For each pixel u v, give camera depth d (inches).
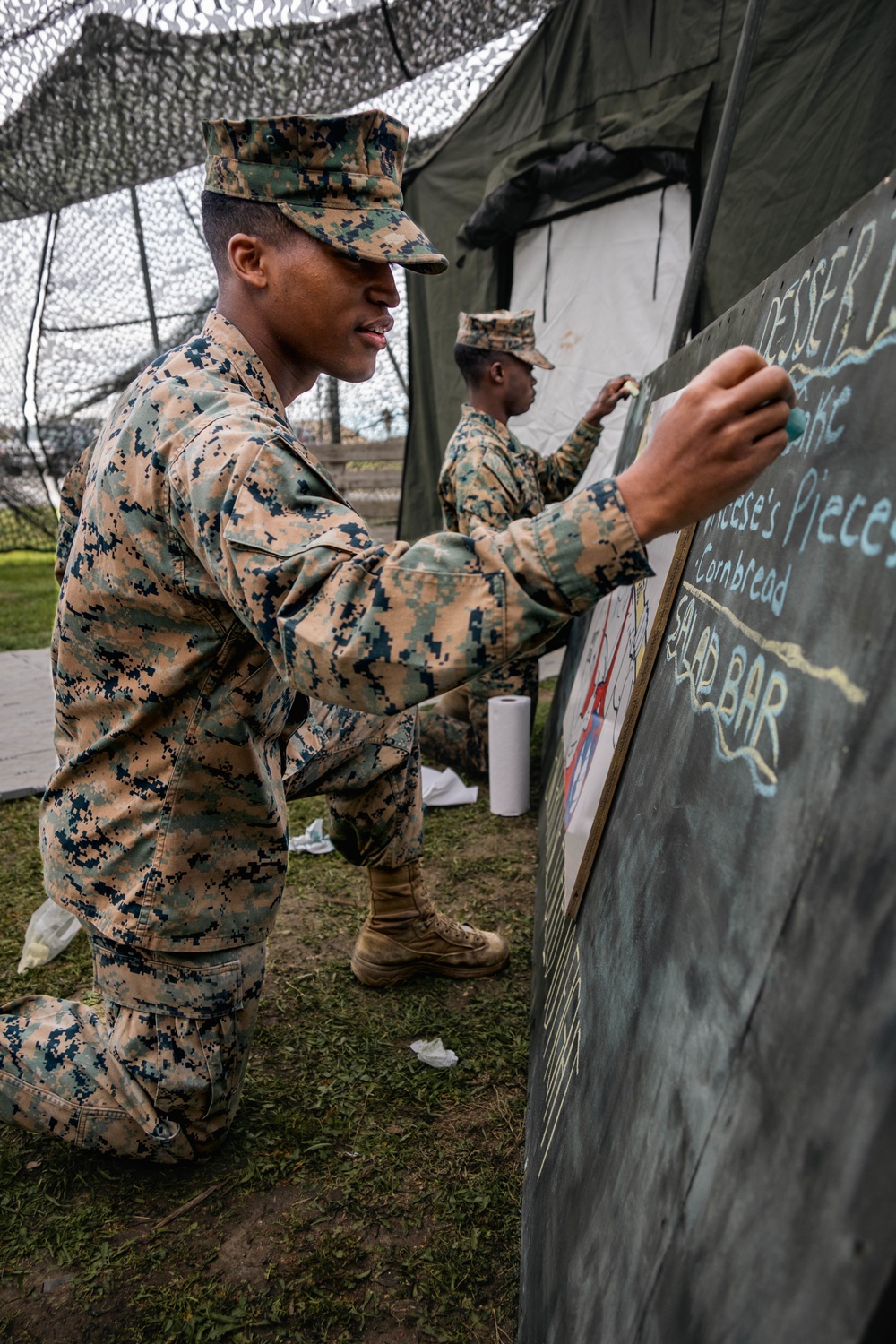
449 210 221.8
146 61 160.2
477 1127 64.9
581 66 181.0
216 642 48.9
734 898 31.3
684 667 49.6
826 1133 21.2
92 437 307.0
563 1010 58.9
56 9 153.9
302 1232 56.4
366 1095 68.7
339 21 146.9
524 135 196.9
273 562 36.0
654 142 161.3
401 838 79.9
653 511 32.4
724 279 158.2
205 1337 49.3
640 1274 30.4
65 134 183.3
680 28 161.2
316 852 115.2
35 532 337.7
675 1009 34.8
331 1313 50.5
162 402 45.4
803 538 34.7
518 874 106.6
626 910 47.2
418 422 246.8
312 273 46.3
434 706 154.8
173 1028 57.4
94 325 280.4
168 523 45.2
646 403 114.7
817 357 38.9
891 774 23.0
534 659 136.8
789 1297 20.5
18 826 126.0
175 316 270.8
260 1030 77.6
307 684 35.1
